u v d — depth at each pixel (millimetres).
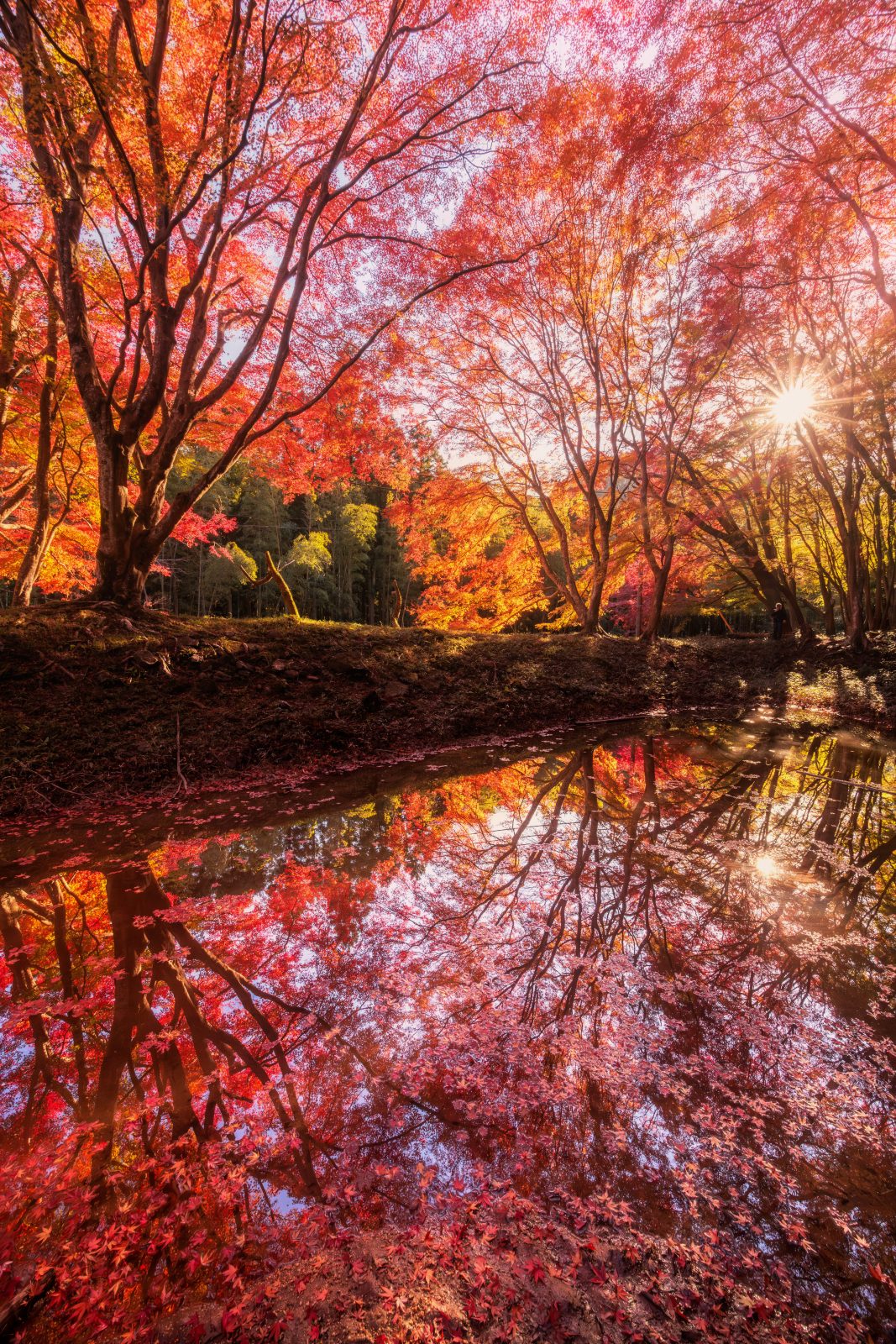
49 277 6488
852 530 12344
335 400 8242
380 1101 1821
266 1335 1155
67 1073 1974
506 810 4750
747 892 3242
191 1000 2367
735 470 12945
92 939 2844
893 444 10703
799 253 7699
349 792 5219
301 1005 2326
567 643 11336
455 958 2621
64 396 7484
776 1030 2096
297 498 33344
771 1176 1510
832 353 10125
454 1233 1375
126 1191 1530
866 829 4258
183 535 10508
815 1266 1279
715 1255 1306
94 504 10055
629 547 13500
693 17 6227
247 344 6410
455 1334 1144
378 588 35406
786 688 11312
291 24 5094
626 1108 1753
